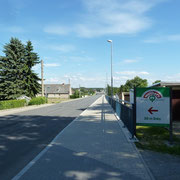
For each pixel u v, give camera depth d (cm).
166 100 706
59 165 464
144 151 572
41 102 3284
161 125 708
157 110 712
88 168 444
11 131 921
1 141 727
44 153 560
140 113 723
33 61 3384
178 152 554
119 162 480
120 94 2808
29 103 3044
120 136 772
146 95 719
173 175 403
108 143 664
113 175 404
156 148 598
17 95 3025
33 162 487
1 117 1489
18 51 3172
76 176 402
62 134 816
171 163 473
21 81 3100
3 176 416
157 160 495
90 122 1143
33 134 848
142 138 729
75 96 7188
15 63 3050
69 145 645
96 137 757
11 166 473
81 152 566
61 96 8544
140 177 393
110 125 1032
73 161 491
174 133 818
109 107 2364
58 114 1675
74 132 855
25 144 680
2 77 2973
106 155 536
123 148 602
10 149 620
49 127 1020
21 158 532
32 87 3341
